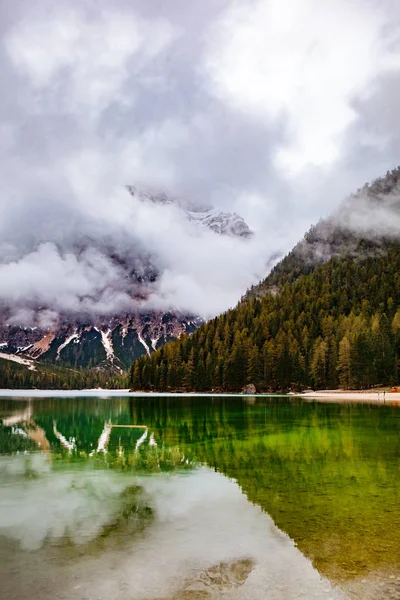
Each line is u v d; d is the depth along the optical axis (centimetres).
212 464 2455
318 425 4359
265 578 1033
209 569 1093
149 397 13262
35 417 5744
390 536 1289
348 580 1015
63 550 1232
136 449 2994
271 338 16262
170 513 1562
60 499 1755
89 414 6250
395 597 933
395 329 13538
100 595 971
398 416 5288
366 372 12544
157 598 953
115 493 1842
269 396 12731
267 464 2433
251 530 1366
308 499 1702
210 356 16788
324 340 14575
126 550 1227
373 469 2269
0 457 2720
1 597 964
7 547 1258
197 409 7150
